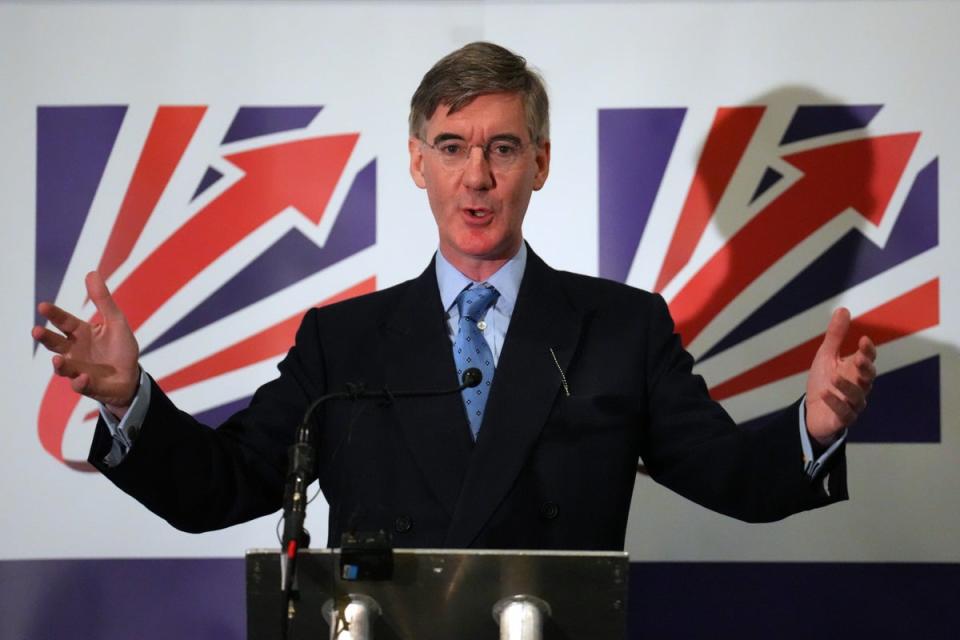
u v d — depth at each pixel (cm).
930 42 1065
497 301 783
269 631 575
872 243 1064
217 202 1081
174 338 1076
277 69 1083
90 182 1077
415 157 810
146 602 1073
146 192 1079
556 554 551
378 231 1080
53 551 1071
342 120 1084
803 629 1070
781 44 1071
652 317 791
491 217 756
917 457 1062
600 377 755
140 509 1077
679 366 780
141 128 1080
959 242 1059
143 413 681
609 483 727
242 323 1078
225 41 1084
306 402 782
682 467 748
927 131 1063
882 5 1068
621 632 561
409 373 751
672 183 1074
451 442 723
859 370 631
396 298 811
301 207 1082
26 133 1077
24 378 1072
